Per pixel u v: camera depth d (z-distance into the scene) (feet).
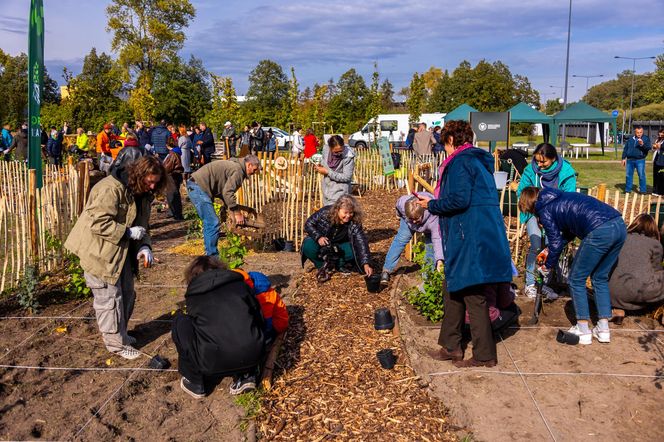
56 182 26.61
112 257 15.31
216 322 13.34
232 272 14.08
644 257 17.42
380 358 15.12
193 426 13.01
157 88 180.24
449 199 13.94
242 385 13.96
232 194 23.85
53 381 14.92
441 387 14.10
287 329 17.74
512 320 16.40
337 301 19.89
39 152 29.35
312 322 18.22
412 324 17.89
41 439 12.49
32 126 28.91
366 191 53.42
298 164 31.30
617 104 342.85
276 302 15.30
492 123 56.44
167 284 22.88
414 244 24.67
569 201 16.03
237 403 13.79
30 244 23.75
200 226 31.76
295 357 15.96
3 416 13.32
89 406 13.74
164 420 13.25
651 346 16.22
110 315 15.78
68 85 114.62
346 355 15.92
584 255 15.93
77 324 18.69
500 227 14.06
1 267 24.75
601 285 16.40
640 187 48.47
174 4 185.06
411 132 73.92
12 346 16.92
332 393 14.06
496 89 183.93
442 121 128.98
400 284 21.27
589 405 13.26
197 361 13.48
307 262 25.27
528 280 20.07
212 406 13.79
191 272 14.23
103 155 50.75
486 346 14.84
